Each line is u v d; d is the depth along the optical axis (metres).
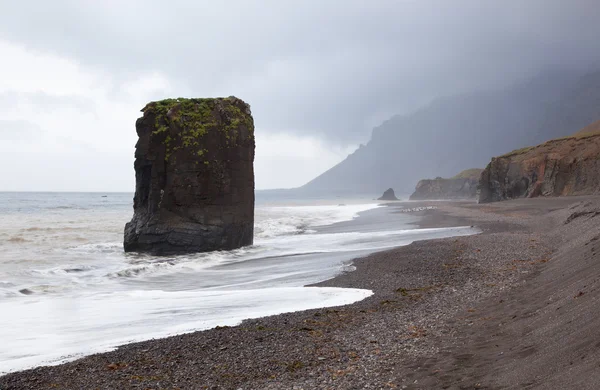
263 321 13.44
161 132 33.78
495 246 25.00
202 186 33.84
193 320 14.18
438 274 19.52
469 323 11.33
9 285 20.56
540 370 6.99
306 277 21.77
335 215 72.56
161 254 32.50
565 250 20.11
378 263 23.62
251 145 36.62
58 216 66.25
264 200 198.25
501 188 91.56
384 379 8.19
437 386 7.53
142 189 34.91
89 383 9.13
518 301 12.62
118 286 21.08
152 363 10.16
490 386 7.05
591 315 8.34
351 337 11.23
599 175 69.69
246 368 9.52
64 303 16.88
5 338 12.51
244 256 30.84
